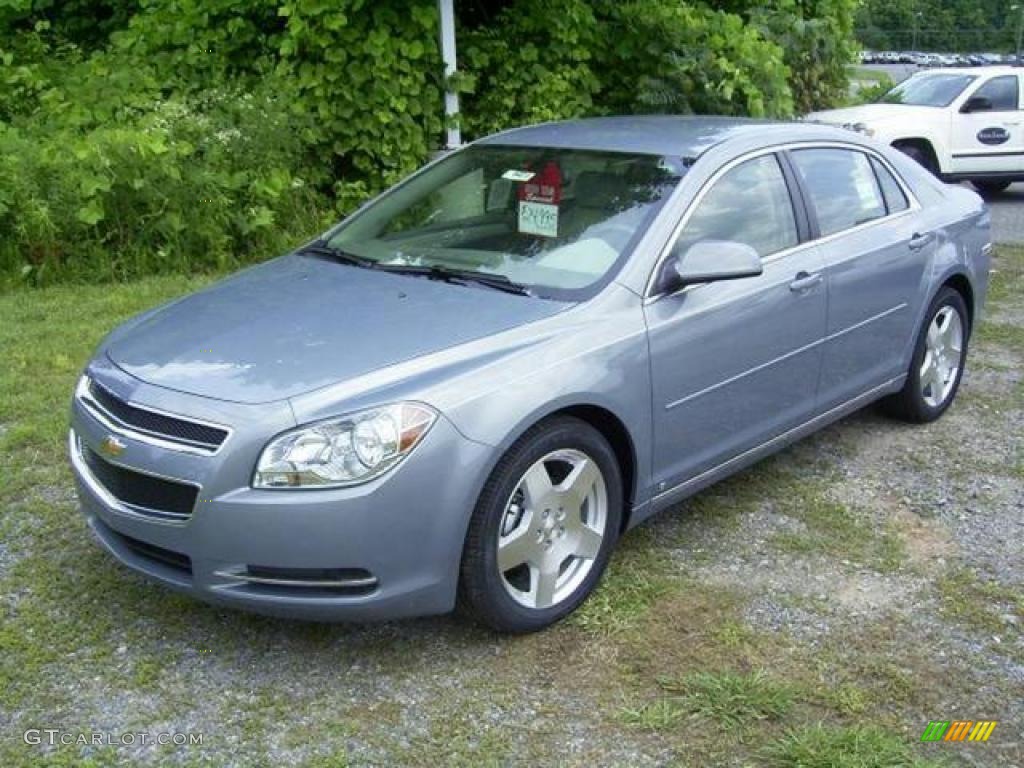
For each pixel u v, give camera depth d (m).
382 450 3.22
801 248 4.66
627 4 10.07
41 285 7.66
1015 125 13.97
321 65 8.70
